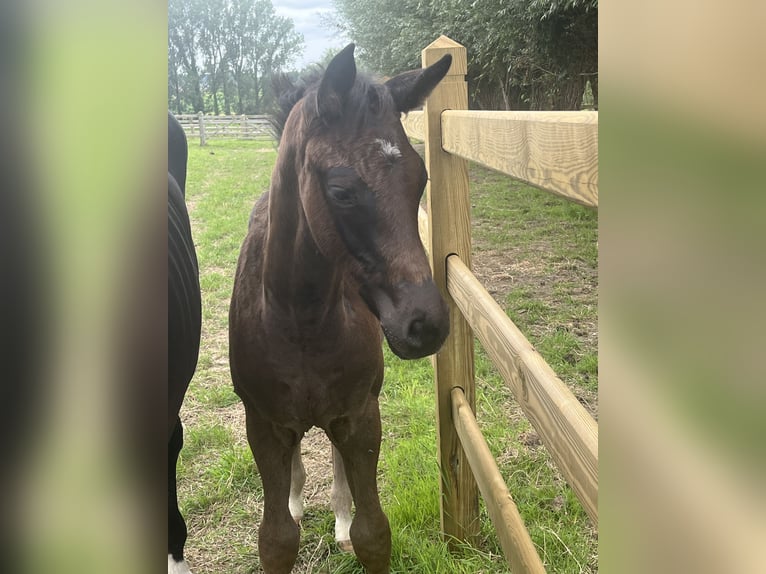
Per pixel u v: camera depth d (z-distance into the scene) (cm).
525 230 782
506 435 326
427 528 268
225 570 260
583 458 103
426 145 242
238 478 319
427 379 409
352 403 201
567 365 395
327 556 262
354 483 213
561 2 714
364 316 201
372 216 154
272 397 198
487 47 946
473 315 200
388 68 1602
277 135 201
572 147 99
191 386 426
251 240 208
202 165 1694
